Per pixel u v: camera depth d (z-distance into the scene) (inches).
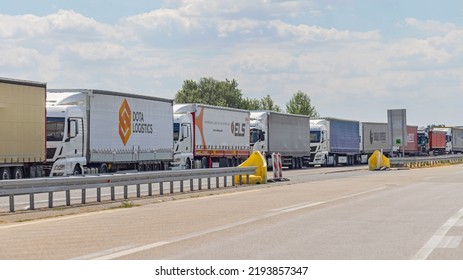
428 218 1239.5
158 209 1456.7
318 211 1375.5
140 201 1665.8
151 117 3139.8
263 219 1228.5
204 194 1899.6
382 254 826.8
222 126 3850.9
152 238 985.5
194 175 2033.7
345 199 1692.9
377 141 6063.0
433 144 7332.7
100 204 1587.1
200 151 3612.2
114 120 2844.5
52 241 968.3
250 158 2465.6
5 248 905.5
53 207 1515.7
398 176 3132.4
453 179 2795.3
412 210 1395.2
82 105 2677.2
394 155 6505.9
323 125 5054.1
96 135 2728.8
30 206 1475.1
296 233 1027.3
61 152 2559.1
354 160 5654.5
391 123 4645.7
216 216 1289.4
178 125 3472.0
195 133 3570.4
